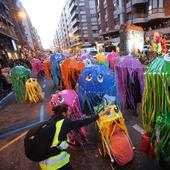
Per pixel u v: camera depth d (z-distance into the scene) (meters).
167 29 26.98
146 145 3.12
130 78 5.08
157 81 2.61
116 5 38.69
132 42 15.97
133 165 3.40
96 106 3.69
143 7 31.36
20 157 4.27
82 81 3.93
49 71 11.42
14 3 58.75
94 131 4.90
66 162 2.41
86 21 73.50
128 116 5.57
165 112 2.61
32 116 7.00
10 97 11.21
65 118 2.32
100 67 3.95
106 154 3.60
